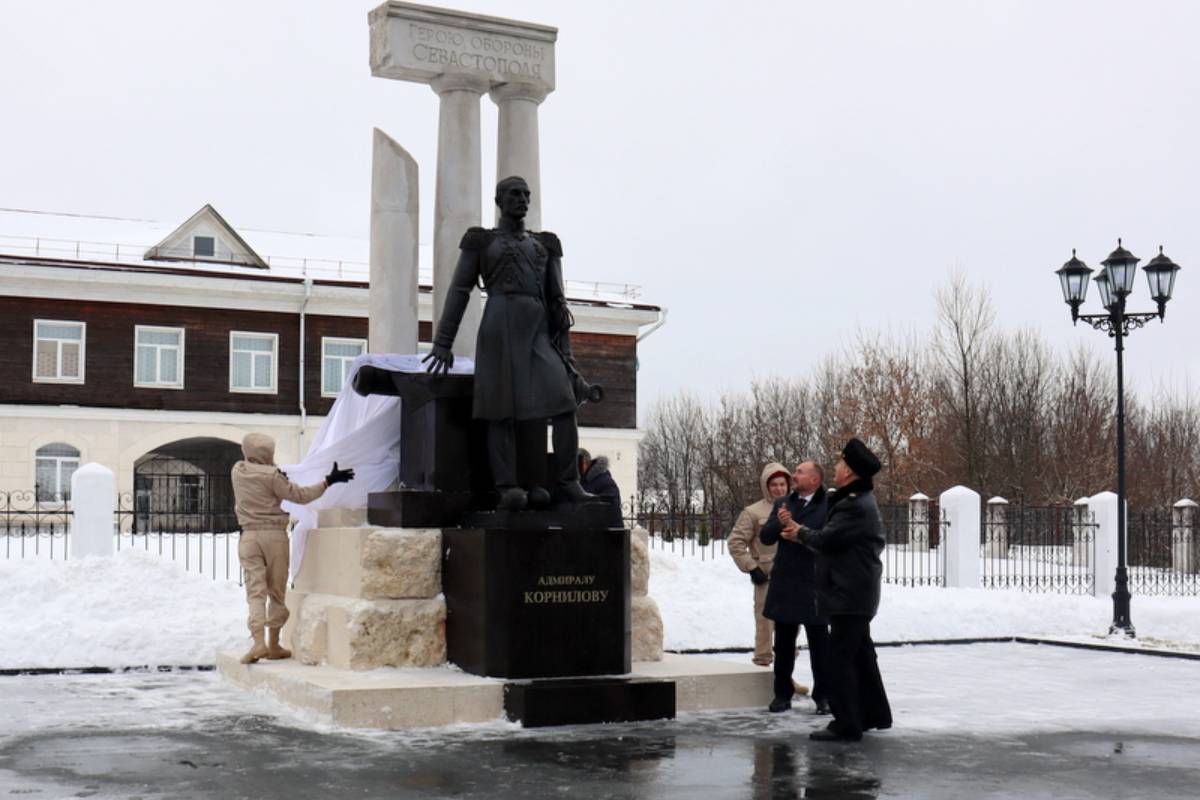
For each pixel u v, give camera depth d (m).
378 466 12.36
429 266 45.12
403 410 12.04
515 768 8.00
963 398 50.09
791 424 66.38
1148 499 49.91
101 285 40.50
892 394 53.38
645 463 85.06
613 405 47.03
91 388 40.50
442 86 13.64
